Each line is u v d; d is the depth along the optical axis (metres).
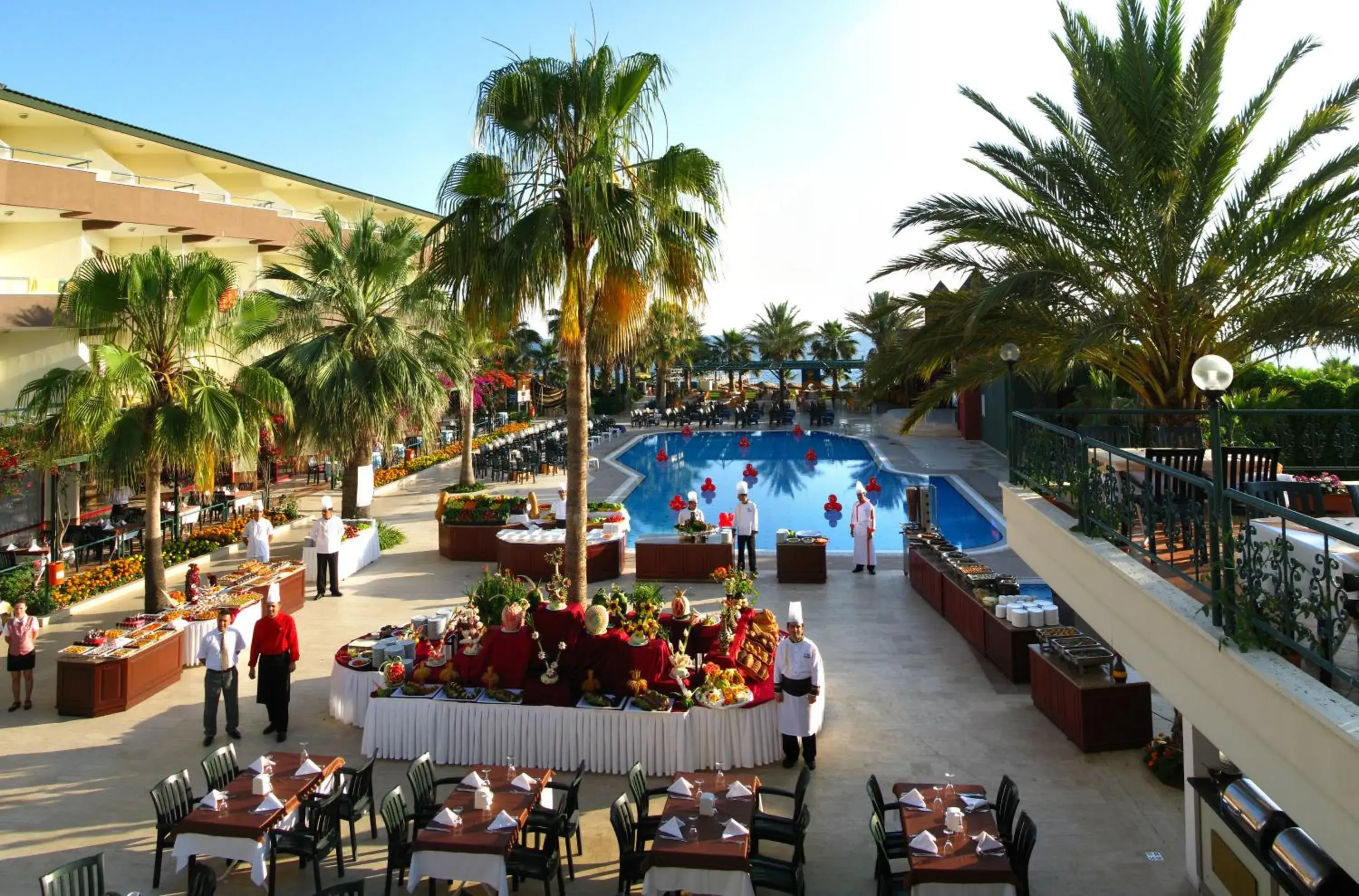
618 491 28.56
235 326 14.57
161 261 13.43
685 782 7.66
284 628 10.37
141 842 8.21
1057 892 7.18
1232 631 5.02
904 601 15.66
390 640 11.12
